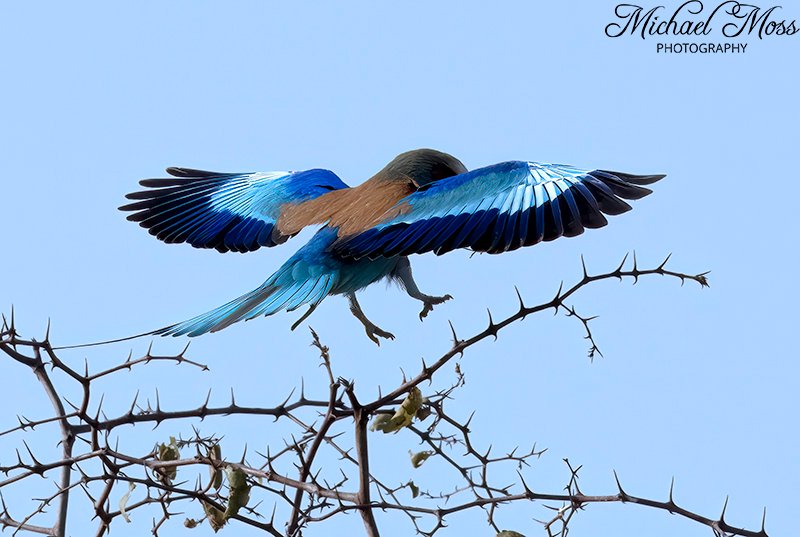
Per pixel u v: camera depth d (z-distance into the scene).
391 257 11.10
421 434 9.34
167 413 9.14
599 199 9.79
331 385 8.18
